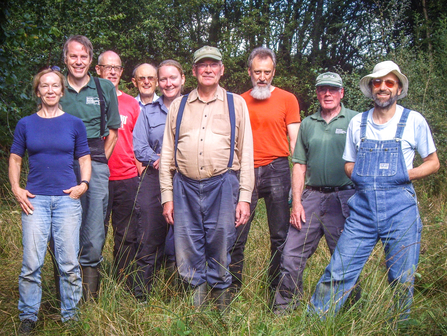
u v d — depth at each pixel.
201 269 3.52
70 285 3.29
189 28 19.22
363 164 3.19
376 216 3.14
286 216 4.02
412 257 3.07
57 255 3.28
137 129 4.10
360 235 3.22
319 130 3.63
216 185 3.36
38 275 3.22
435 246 4.51
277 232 4.01
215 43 18.98
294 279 3.65
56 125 3.25
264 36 18.38
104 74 4.68
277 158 4.02
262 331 2.98
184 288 3.52
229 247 3.44
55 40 8.25
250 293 3.87
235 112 3.45
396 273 3.11
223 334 3.00
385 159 3.12
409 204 3.10
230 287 3.86
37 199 3.20
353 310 3.25
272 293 3.86
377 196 3.13
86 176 3.36
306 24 19.52
